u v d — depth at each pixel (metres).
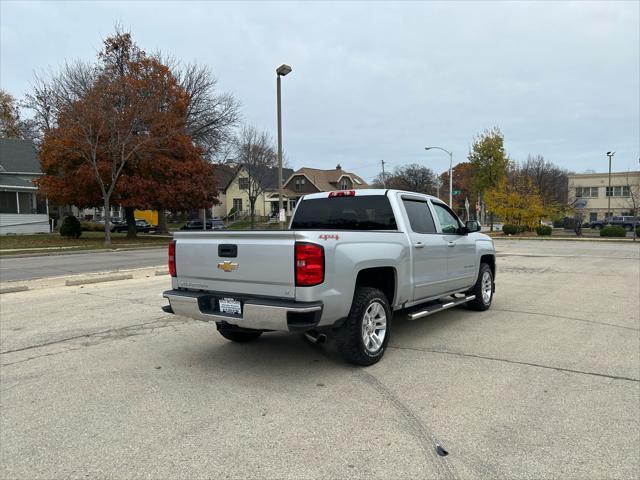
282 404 3.99
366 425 3.59
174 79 31.31
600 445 3.27
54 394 4.26
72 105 25.69
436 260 6.25
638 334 6.25
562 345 5.73
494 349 5.58
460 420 3.66
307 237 4.29
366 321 4.93
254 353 5.48
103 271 14.84
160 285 11.16
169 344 5.89
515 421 3.64
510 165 44.41
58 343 5.95
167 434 3.47
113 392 4.29
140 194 29.20
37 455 3.19
